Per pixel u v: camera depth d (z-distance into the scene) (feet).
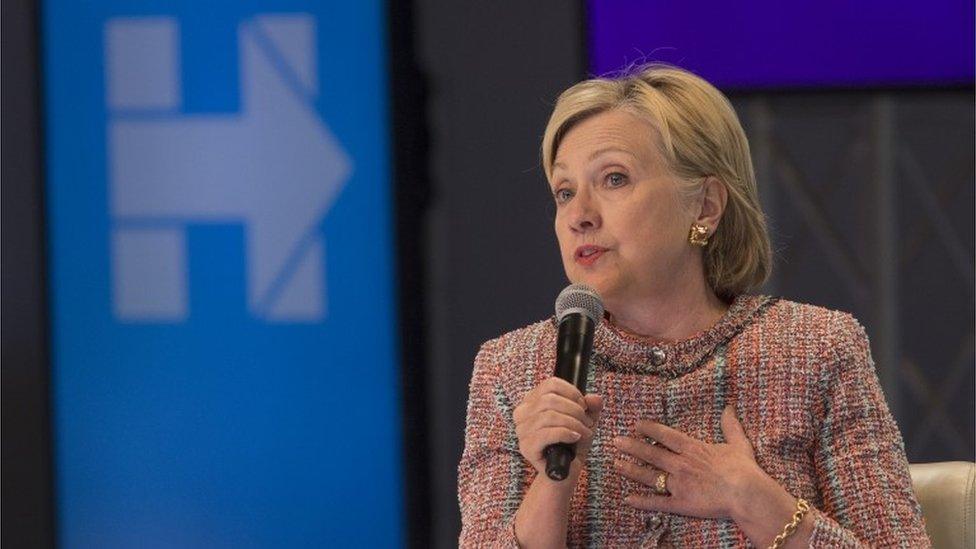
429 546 47.73
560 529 21.44
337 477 47.80
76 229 47.75
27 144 47.44
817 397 22.40
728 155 23.58
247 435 47.80
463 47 47.93
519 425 20.39
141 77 47.70
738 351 22.93
